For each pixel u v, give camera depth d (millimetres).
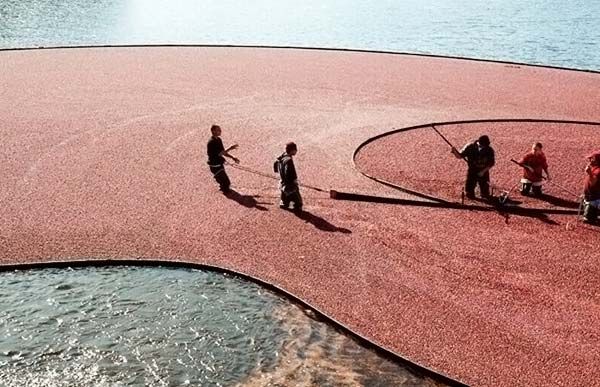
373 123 23391
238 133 21828
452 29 53438
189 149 20109
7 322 11102
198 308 11703
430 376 10000
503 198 16109
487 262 13383
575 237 14570
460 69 35500
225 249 13789
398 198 16375
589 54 43094
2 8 58094
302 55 38531
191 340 10758
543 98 28688
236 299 12016
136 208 15711
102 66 33281
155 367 10055
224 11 63688
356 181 17656
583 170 19000
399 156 19828
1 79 29562
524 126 23547
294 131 22172
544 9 67812
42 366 9984
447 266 13195
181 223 14953
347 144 20812
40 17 54469
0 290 12109
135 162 18891
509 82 32219
